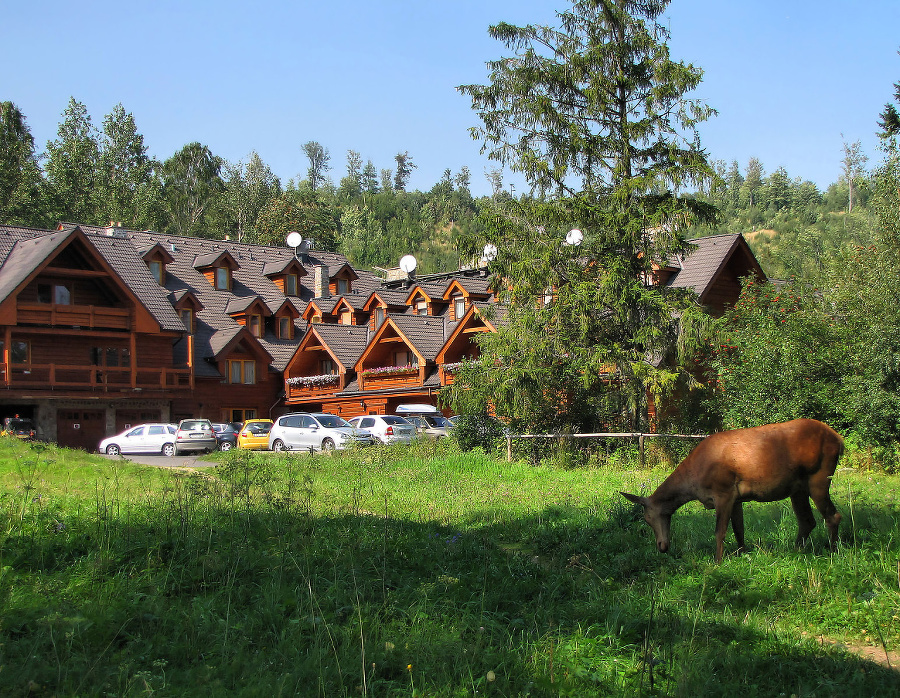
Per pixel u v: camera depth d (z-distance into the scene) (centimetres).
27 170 7094
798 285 2364
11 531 928
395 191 17712
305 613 688
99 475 1734
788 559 849
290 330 5031
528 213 2300
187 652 604
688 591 786
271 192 10012
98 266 3856
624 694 545
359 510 1366
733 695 536
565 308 2255
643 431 2328
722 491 884
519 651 618
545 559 985
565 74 2305
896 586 756
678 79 2181
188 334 4112
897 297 1953
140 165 8325
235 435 3878
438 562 909
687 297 2325
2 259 4056
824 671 578
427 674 573
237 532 979
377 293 4731
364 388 4281
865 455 1889
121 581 743
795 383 2005
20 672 532
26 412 3762
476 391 2372
